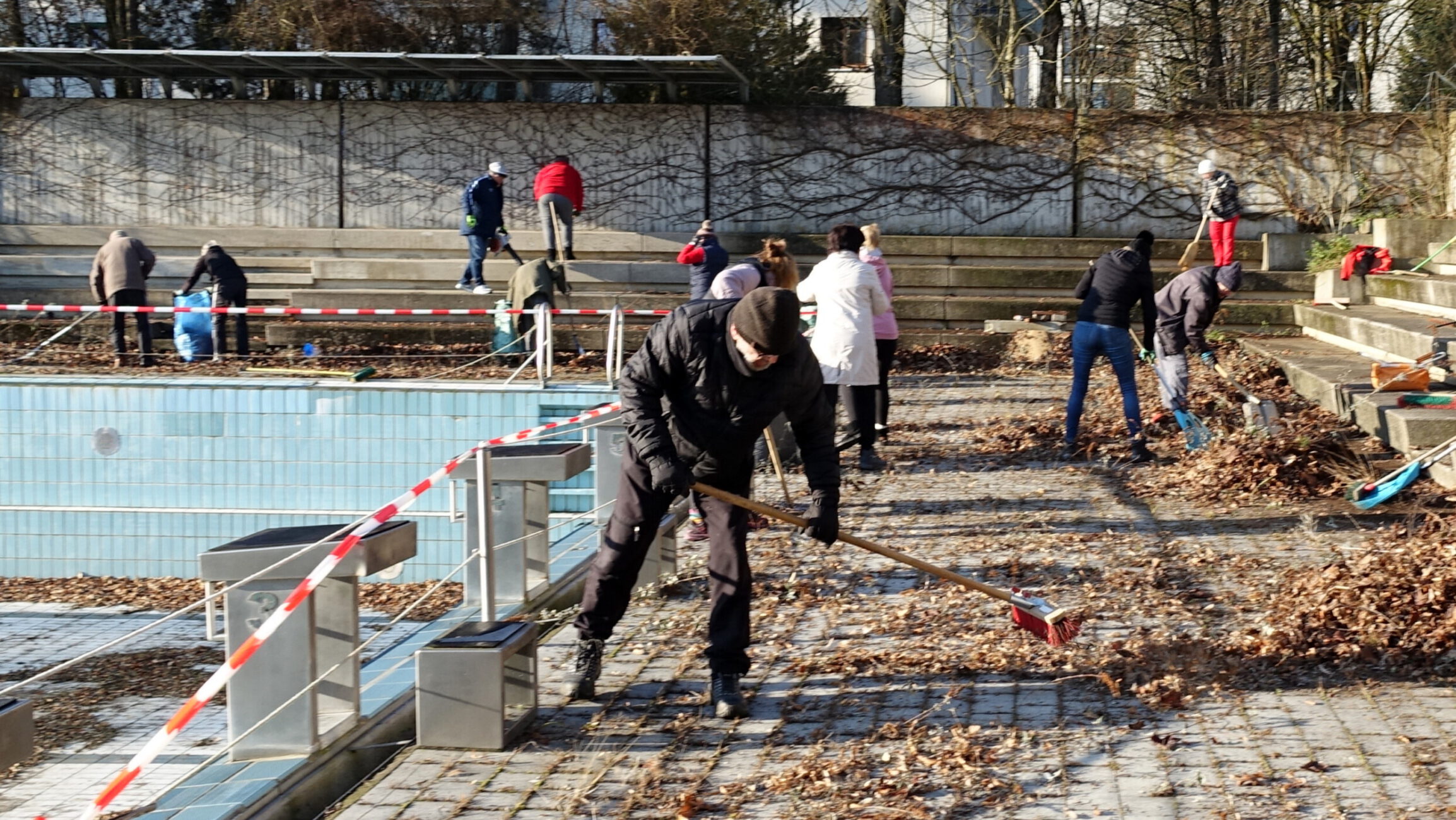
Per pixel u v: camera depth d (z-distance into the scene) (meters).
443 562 10.81
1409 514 7.38
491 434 10.73
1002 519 7.80
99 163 19.02
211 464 11.02
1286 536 7.19
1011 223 18.22
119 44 19.05
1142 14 21.06
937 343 15.87
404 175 18.81
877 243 9.94
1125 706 4.52
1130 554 6.82
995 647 5.20
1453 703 4.44
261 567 4.01
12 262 18.34
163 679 7.80
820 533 4.47
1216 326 15.85
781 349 4.05
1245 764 3.94
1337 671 4.82
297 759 4.01
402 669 4.93
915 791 3.79
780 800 3.76
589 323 16.45
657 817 3.67
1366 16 19.78
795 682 4.89
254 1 18.36
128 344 15.90
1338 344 13.63
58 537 11.20
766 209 18.45
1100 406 11.62
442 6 18.06
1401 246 15.02
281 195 18.92
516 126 18.66
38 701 7.22
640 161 18.53
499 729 4.18
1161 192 18.03
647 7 17.66
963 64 22.56
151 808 3.68
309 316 16.58
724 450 4.37
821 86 19.48
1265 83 20.97
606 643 5.42
